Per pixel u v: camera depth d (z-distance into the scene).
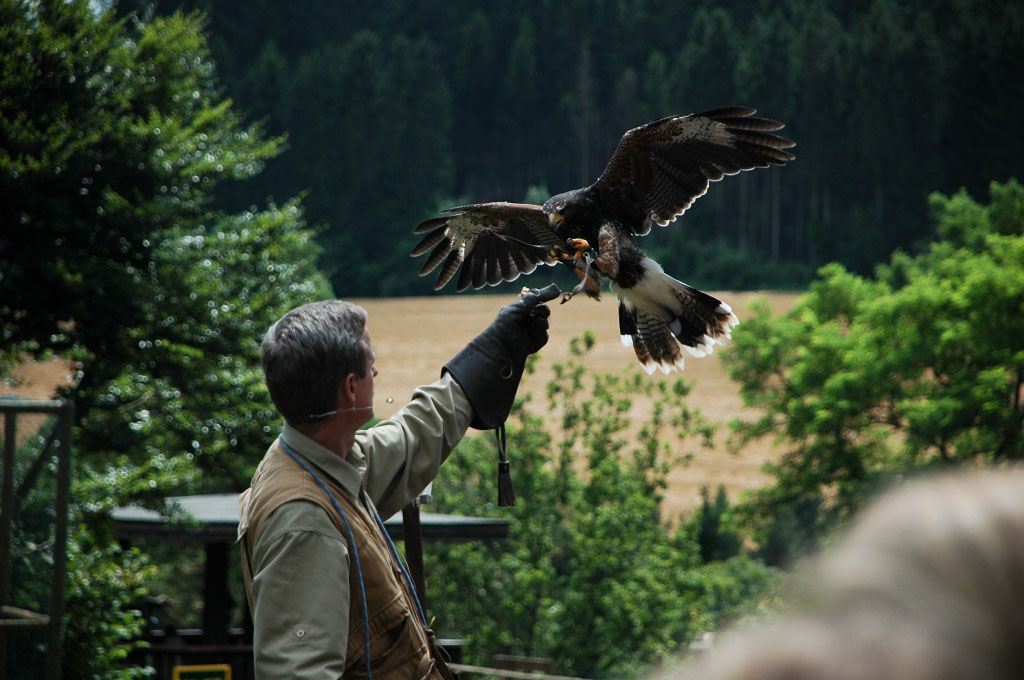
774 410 27.69
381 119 129.50
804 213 121.00
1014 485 0.77
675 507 41.66
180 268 13.68
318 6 161.38
